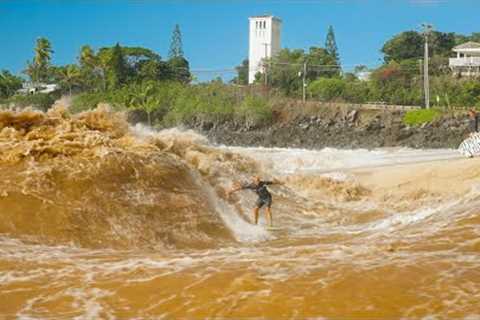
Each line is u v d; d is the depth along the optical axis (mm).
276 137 74250
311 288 7309
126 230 12594
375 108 79438
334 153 33250
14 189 12805
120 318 6832
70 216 12398
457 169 21062
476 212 11758
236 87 94875
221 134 76688
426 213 15664
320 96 92938
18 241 11219
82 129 16281
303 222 16625
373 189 20938
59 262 9602
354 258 8742
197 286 7727
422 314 6320
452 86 84312
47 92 112062
